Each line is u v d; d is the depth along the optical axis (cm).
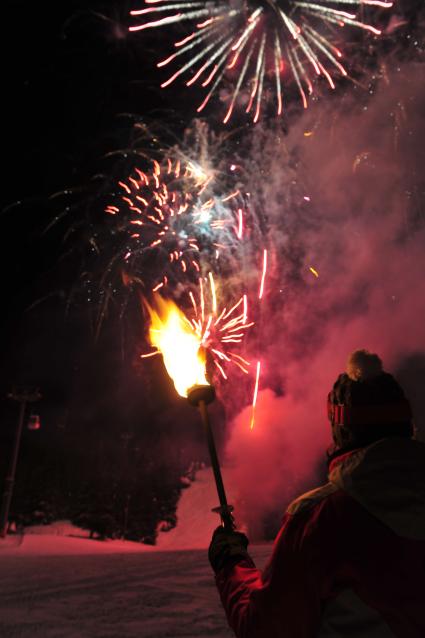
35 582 808
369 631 100
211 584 784
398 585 98
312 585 103
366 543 101
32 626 539
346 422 116
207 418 140
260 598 108
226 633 510
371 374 117
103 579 834
